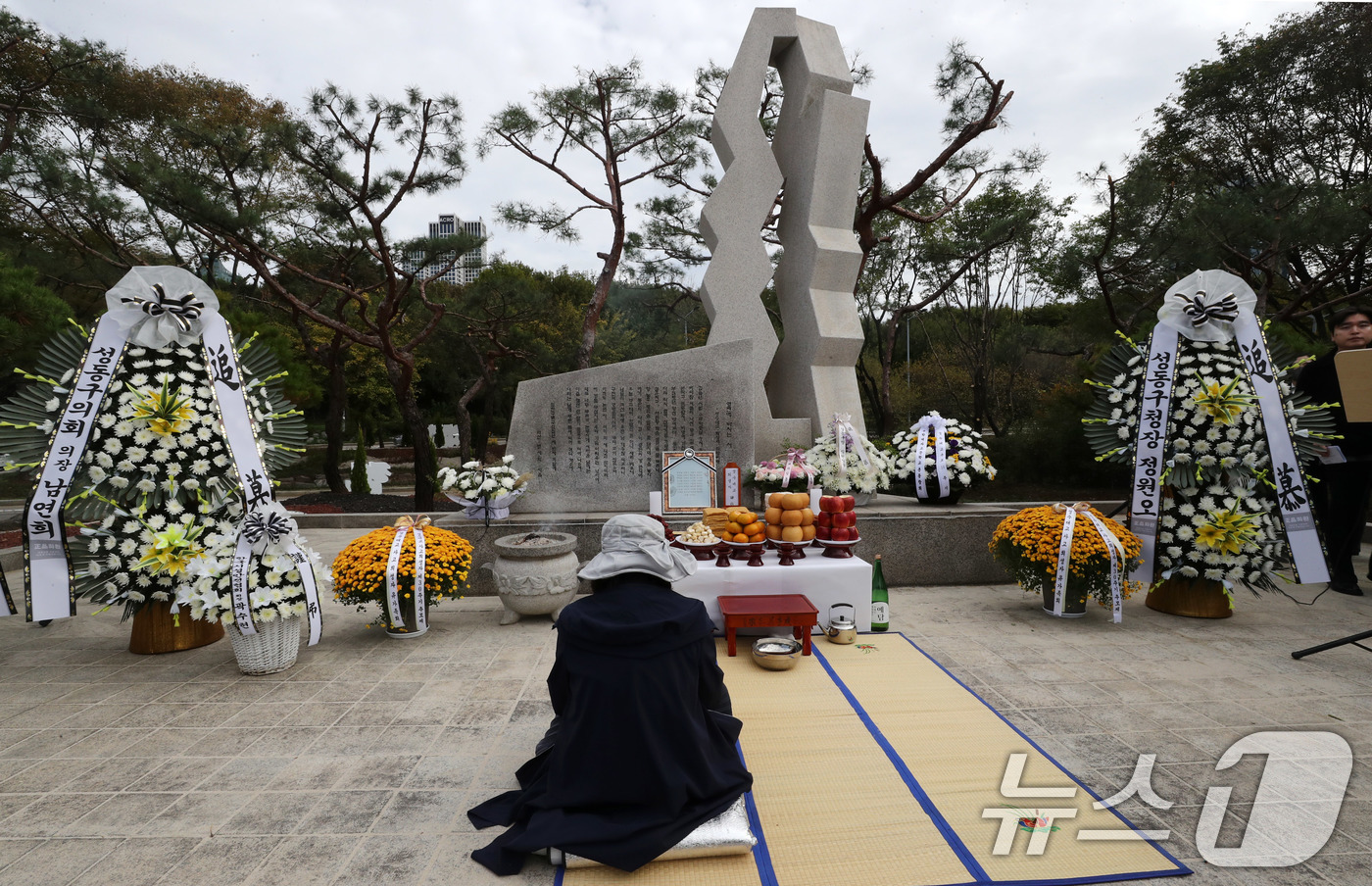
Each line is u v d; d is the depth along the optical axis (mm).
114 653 4883
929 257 16219
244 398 4762
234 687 4176
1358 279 11375
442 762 3211
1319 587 6281
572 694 2438
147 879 2363
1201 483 5270
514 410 6895
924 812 2695
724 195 7969
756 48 7965
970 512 6703
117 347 4508
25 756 3297
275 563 4398
